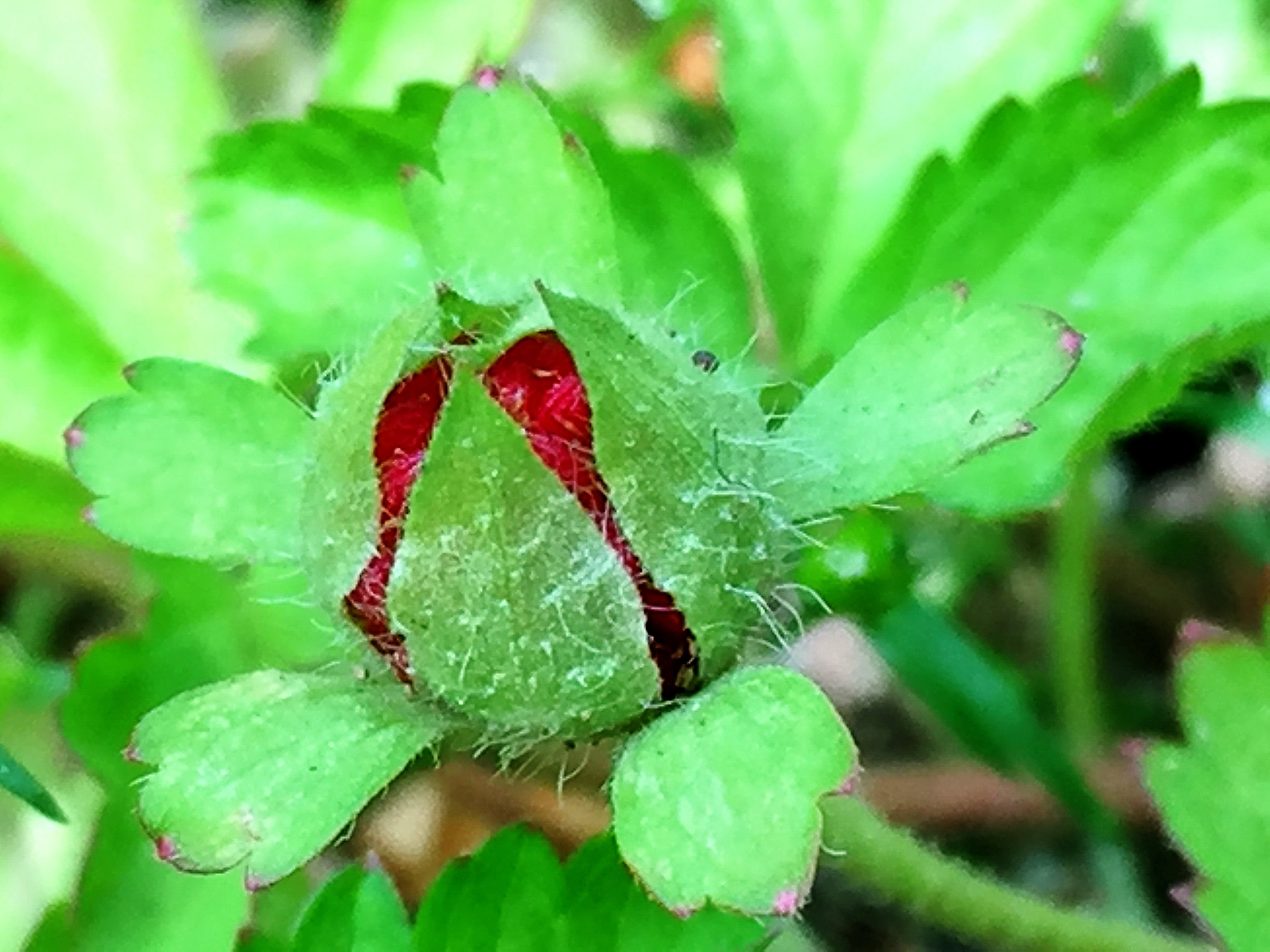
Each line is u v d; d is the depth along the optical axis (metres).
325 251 0.06
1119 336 0.06
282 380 0.06
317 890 0.05
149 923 0.06
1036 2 0.06
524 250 0.05
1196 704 0.05
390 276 0.06
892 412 0.05
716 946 0.05
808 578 0.05
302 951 0.05
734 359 0.06
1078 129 0.06
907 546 0.06
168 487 0.05
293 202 0.06
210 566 0.06
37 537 0.06
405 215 0.06
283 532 0.05
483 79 0.05
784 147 0.06
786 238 0.06
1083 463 0.06
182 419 0.05
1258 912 0.05
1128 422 0.05
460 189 0.05
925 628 0.06
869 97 0.06
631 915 0.05
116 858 0.06
